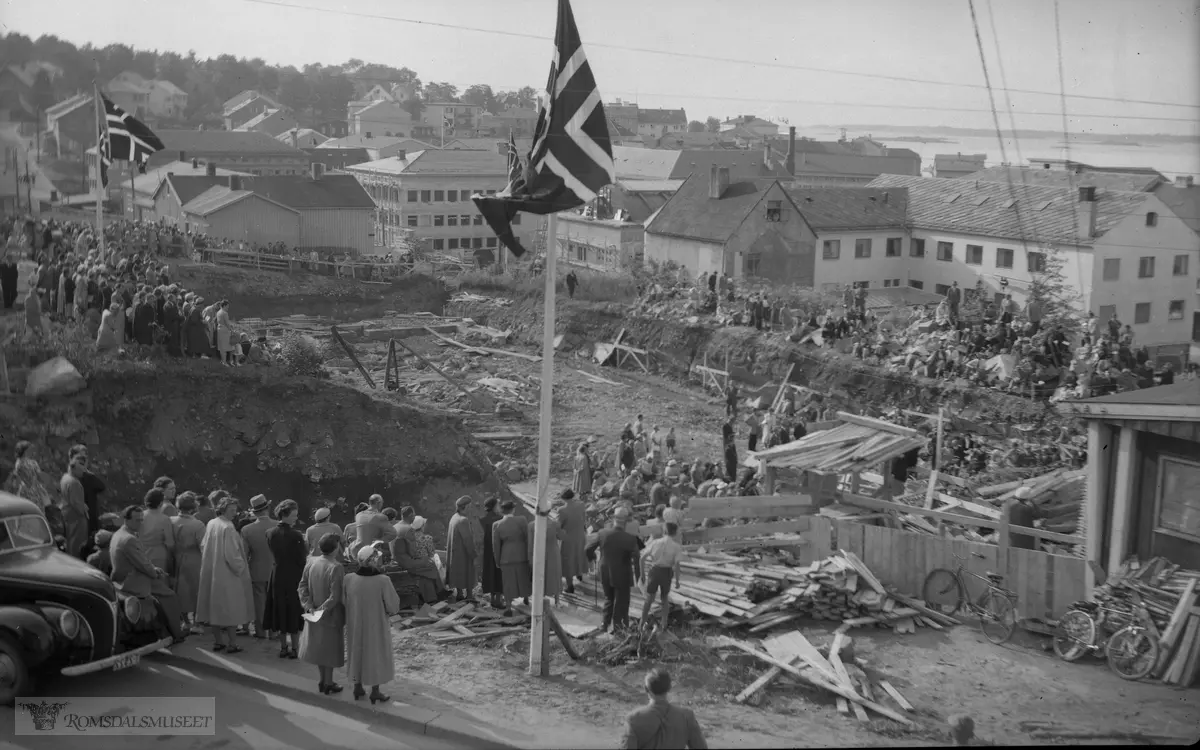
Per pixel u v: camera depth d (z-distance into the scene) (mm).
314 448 25203
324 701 11422
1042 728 11352
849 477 21375
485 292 58188
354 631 11164
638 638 13281
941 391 35875
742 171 95688
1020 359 35375
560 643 13547
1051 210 55344
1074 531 17969
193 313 25312
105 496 21922
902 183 66938
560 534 15344
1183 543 14391
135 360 23969
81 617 11289
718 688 12328
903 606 15086
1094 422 15328
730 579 15469
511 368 46906
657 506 18578
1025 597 14641
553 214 12461
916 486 23031
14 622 10875
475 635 13750
